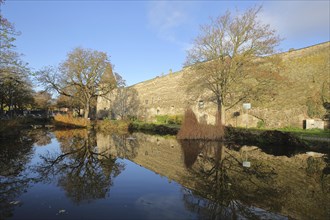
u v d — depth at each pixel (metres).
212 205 5.38
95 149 13.46
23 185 6.83
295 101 21.56
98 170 8.66
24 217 4.70
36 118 41.94
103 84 34.50
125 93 43.22
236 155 11.57
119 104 44.12
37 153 12.10
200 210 5.10
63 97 44.34
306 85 22.27
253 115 23.22
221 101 19.36
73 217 4.71
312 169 8.78
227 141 16.38
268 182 7.14
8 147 14.04
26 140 17.31
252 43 18.47
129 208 5.20
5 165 9.41
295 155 11.56
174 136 20.56
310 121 19.44
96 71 32.75
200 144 15.41
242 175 7.97
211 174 8.09
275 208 5.23
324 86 20.77
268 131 15.12
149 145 15.05
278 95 22.97
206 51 19.64
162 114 35.12
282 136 14.12
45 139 18.03
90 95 33.84
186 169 8.84
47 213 4.90
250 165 9.43
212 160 10.41
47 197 5.84
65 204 5.41
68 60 31.77
